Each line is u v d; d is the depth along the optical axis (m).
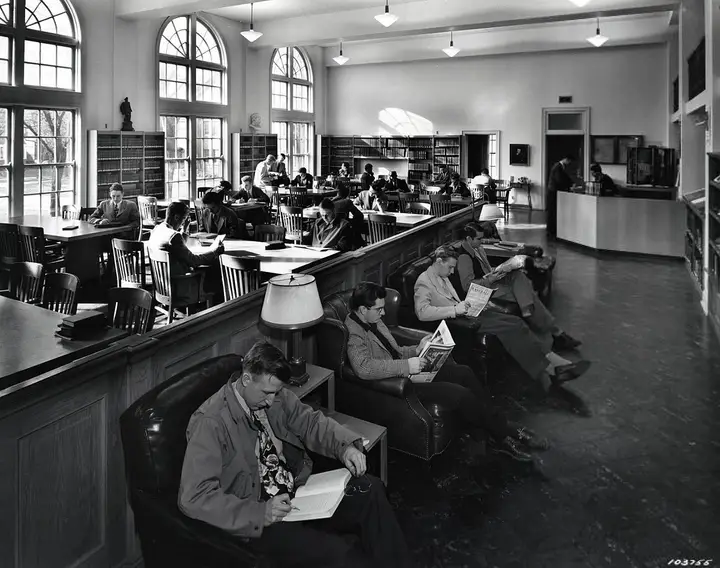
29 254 6.91
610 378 4.76
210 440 2.08
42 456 2.06
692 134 10.42
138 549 2.50
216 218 7.72
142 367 2.48
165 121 13.48
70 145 10.95
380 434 2.90
